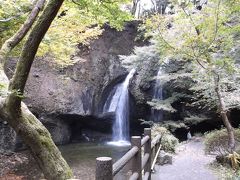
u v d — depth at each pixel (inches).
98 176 87.1
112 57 505.4
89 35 301.7
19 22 206.7
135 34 513.7
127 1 194.4
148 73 478.3
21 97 128.1
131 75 517.7
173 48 263.6
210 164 265.4
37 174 297.4
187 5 257.6
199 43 248.2
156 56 410.9
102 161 87.0
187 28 261.1
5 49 156.0
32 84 413.1
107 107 516.1
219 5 246.2
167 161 268.1
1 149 347.6
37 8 150.4
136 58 422.9
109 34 510.3
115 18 195.6
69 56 304.7
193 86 358.9
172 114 493.0
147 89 504.4
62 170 146.9
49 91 426.6
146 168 187.6
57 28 243.4
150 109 522.3
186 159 288.0
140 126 556.4
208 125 473.1
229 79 265.6
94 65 486.9
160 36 263.7
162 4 534.0
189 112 467.2
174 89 464.4
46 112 415.5
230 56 266.5
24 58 126.0
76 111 452.8
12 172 298.7
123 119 536.1
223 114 252.5
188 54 256.2
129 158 117.6
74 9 219.6
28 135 140.6
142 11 568.4
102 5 183.2
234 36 284.4
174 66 414.9
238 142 288.4
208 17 250.4
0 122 351.6
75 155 382.9
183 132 484.1
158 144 270.8
